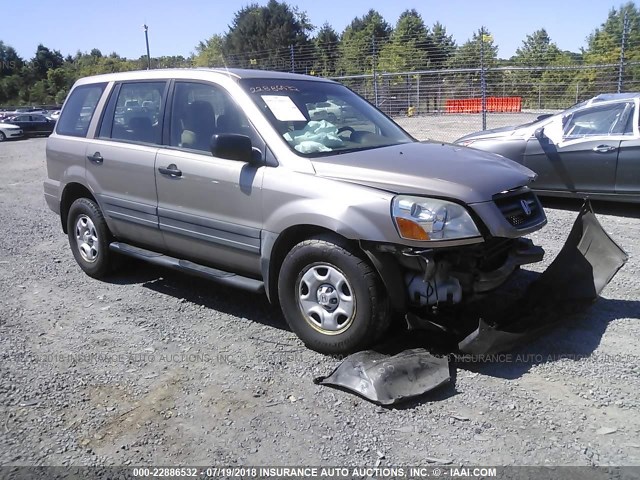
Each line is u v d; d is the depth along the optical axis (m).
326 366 3.83
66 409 3.40
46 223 8.74
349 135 4.60
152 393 3.56
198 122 4.66
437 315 3.77
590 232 4.63
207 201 4.44
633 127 7.66
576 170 8.08
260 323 4.58
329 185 3.80
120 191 5.21
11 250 7.09
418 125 22.58
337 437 3.07
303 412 3.30
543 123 8.47
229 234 4.35
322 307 3.92
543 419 3.17
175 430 3.17
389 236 3.54
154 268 6.07
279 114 4.35
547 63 25.78
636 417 3.17
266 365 3.87
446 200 3.56
